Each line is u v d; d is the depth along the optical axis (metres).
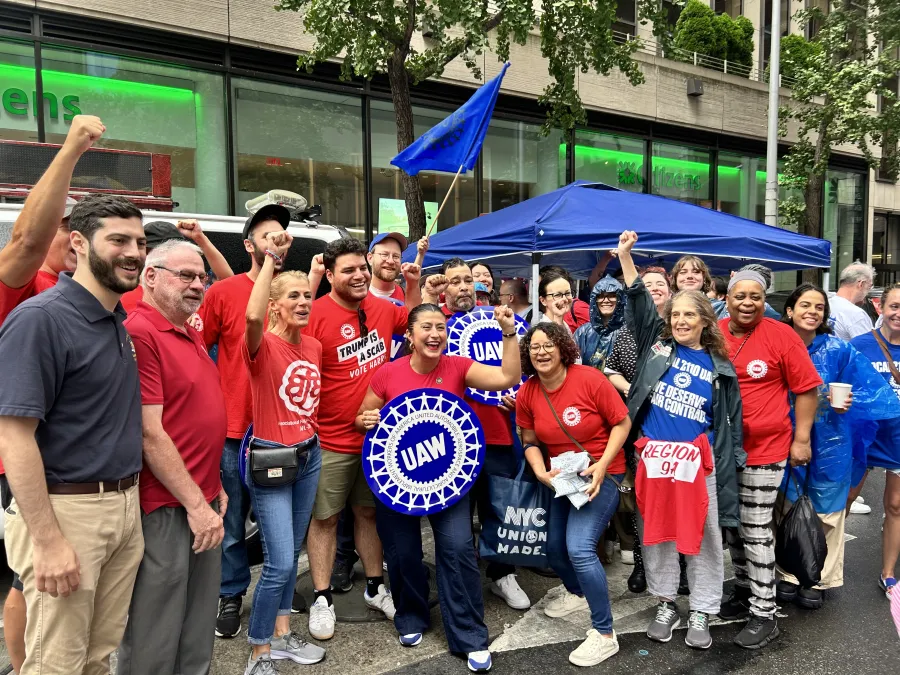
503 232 5.45
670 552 3.17
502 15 6.97
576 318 5.50
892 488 3.66
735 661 2.97
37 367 1.82
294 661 2.96
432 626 3.31
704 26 14.97
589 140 12.89
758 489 3.19
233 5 8.90
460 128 4.66
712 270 8.66
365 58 6.72
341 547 3.75
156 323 2.26
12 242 2.07
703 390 3.07
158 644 2.21
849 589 3.77
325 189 10.04
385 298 4.18
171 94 8.72
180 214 4.32
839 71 12.01
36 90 7.79
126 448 2.04
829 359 3.58
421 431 3.00
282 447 2.75
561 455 3.02
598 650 2.95
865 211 18.81
